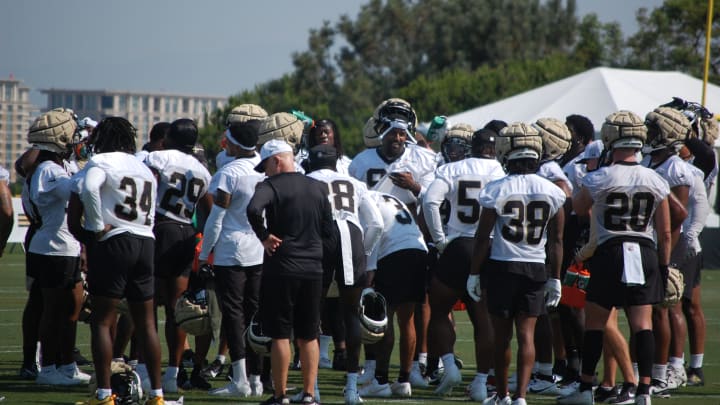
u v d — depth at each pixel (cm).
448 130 3191
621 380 3078
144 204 2305
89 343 3694
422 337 3084
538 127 2828
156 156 2741
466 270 2670
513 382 2867
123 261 2258
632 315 2492
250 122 2688
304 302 2348
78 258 2814
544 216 2369
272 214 2331
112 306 2273
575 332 2812
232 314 2639
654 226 2531
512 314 2375
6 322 4241
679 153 3009
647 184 2464
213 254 2683
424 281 2750
